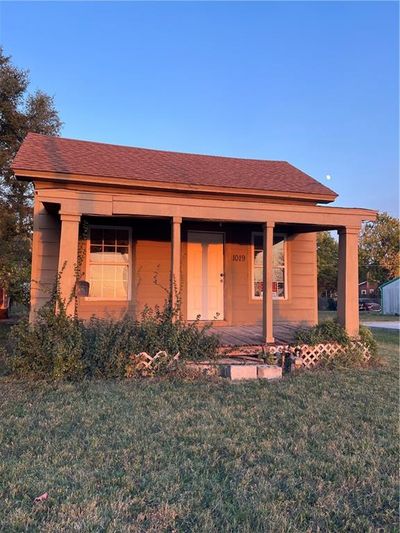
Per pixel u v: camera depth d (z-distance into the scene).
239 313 10.59
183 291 10.26
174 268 7.61
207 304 10.45
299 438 4.27
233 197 9.86
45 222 8.94
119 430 4.40
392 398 5.84
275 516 2.81
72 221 7.08
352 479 3.40
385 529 2.72
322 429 4.55
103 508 2.87
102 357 6.71
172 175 9.55
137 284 9.77
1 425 4.48
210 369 7.06
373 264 44.91
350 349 8.31
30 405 5.21
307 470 3.54
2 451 3.82
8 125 15.88
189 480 3.32
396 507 3.00
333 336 8.34
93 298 9.47
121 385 6.26
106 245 9.66
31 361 6.54
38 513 2.80
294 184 10.48
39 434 4.24
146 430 4.42
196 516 2.79
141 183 8.99
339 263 8.74
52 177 8.46
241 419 4.83
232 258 10.66
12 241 16.11
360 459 3.79
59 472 3.40
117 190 9.09
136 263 9.80
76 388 6.05
